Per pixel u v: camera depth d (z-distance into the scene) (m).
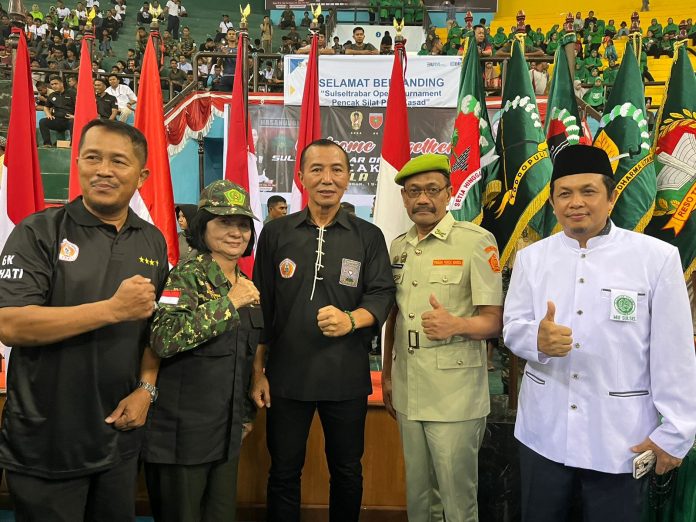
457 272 1.86
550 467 1.53
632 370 1.44
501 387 3.54
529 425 1.59
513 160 2.48
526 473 1.60
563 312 1.52
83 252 1.40
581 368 1.48
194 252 1.70
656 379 1.41
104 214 1.44
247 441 2.46
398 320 1.97
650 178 2.31
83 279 1.38
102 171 1.37
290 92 5.95
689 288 2.42
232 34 12.16
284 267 1.91
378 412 2.46
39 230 1.37
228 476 1.70
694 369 1.39
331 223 1.94
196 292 1.58
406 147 2.74
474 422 1.86
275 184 6.14
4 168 2.49
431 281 1.88
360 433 1.94
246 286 1.58
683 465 1.96
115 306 1.29
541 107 5.50
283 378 1.88
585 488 1.49
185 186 7.48
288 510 1.94
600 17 17.08
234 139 3.02
